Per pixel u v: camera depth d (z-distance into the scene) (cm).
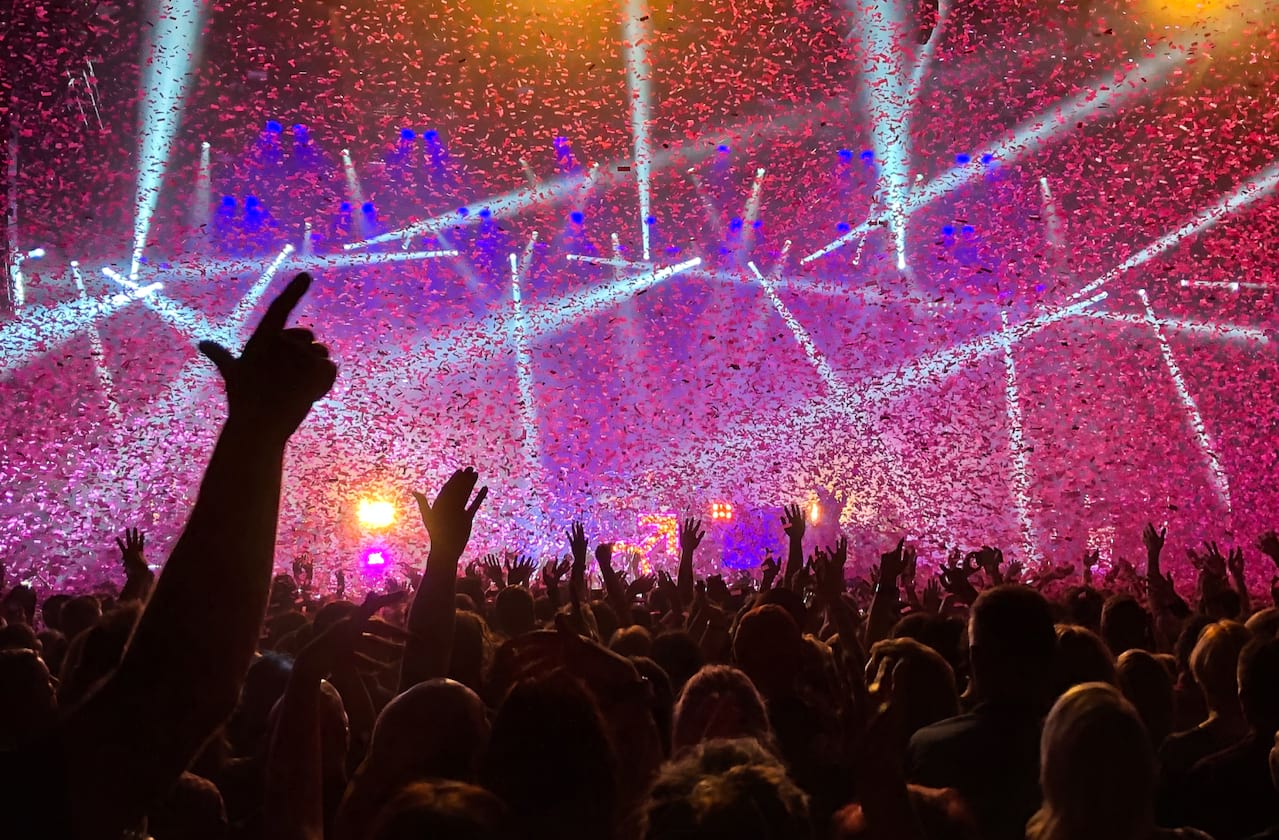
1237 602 694
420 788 210
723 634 596
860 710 273
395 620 612
